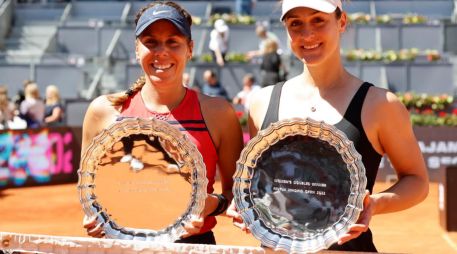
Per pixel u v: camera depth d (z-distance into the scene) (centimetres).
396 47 1911
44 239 303
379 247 763
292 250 288
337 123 324
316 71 332
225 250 295
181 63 338
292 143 299
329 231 291
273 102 340
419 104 1563
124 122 310
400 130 325
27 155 1262
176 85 348
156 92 349
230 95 1708
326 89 332
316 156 297
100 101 359
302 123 294
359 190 285
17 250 304
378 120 323
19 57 1941
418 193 321
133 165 315
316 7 309
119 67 1859
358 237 326
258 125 346
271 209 298
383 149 331
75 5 2334
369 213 290
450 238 814
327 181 295
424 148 1277
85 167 315
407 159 327
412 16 2064
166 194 313
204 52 1919
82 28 1967
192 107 350
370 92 326
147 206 315
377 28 1914
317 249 287
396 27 1912
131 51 1936
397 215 952
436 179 1275
